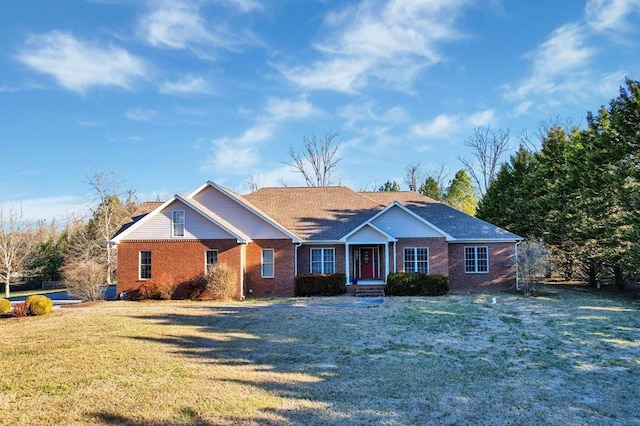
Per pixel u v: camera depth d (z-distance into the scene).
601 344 12.90
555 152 32.94
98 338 13.54
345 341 13.22
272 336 13.88
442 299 22.36
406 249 26.34
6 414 7.49
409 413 7.67
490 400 8.40
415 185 61.56
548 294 24.41
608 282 29.00
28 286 46.53
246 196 31.36
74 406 7.84
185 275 24.38
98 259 42.50
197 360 11.05
